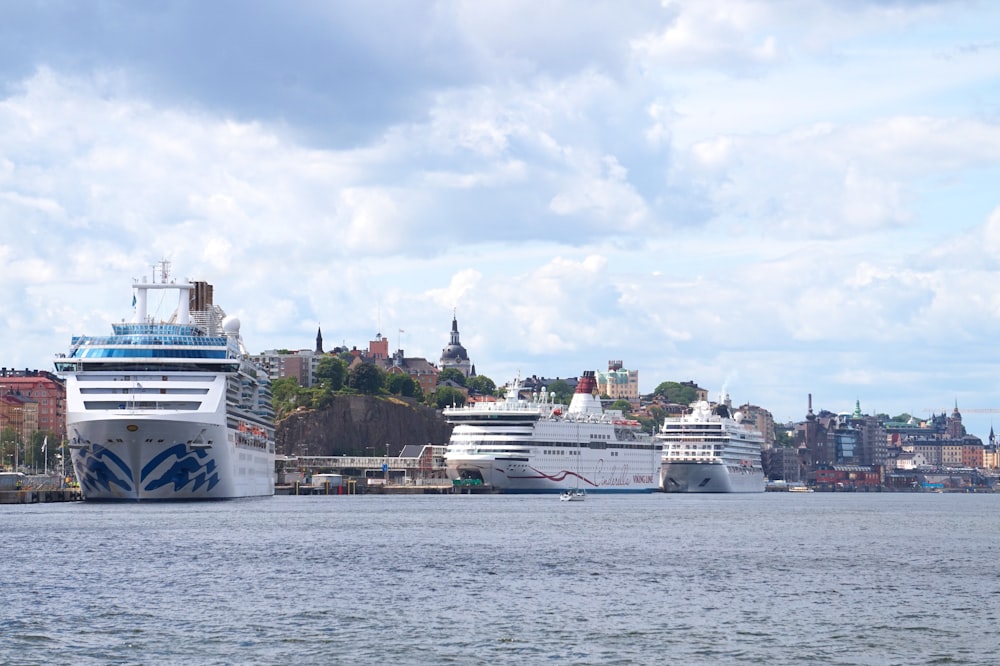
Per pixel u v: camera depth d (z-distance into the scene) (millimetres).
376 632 96688
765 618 104375
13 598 111500
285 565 138750
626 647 91938
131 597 112750
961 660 88750
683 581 128125
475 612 106062
